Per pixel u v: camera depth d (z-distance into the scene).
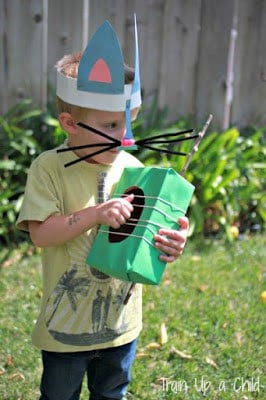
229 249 4.44
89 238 2.17
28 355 3.12
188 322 3.45
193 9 4.89
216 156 4.67
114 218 2.02
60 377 2.25
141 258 2.02
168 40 4.92
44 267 2.21
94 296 2.19
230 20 4.95
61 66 2.18
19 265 4.07
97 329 2.21
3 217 4.35
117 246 2.07
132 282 2.14
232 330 3.40
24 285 3.83
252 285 3.94
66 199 2.14
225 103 5.11
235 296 3.78
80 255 2.16
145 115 4.91
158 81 4.97
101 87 2.02
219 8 4.93
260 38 5.10
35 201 2.10
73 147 2.08
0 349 3.16
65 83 2.09
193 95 5.07
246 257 4.33
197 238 4.52
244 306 3.68
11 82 4.67
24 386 2.91
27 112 4.69
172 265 4.09
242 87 5.17
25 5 4.57
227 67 5.03
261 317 3.55
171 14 4.87
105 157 2.12
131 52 4.88
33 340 2.27
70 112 2.12
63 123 2.15
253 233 4.79
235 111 5.21
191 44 4.96
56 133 4.48
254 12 5.04
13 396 2.85
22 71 4.67
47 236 2.07
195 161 4.62
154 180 2.12
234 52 5.08
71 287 2.17
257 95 5.21
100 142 2.08
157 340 3.27
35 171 2.15
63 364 2.23
